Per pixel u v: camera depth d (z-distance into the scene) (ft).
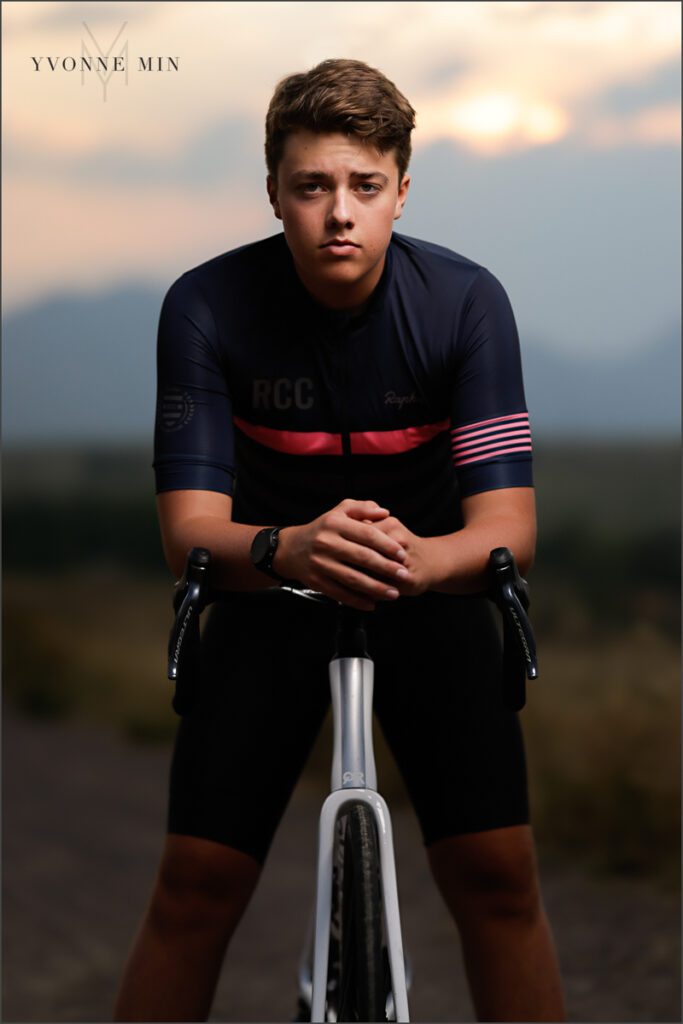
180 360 7.55
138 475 401.29
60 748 34.04
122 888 18.61
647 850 16.80
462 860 7.95
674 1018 11.02
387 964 6.32
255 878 8.02
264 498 8.13
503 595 6.42
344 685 6.59
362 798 6.35
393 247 7.70
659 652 20.39
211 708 7.98
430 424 7.78
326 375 7.60
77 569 223.71
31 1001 13.24
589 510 246.47
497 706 8.04
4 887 18.51
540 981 7.95
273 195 7.30
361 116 6.60
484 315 7.57
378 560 6.12
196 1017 7.95
